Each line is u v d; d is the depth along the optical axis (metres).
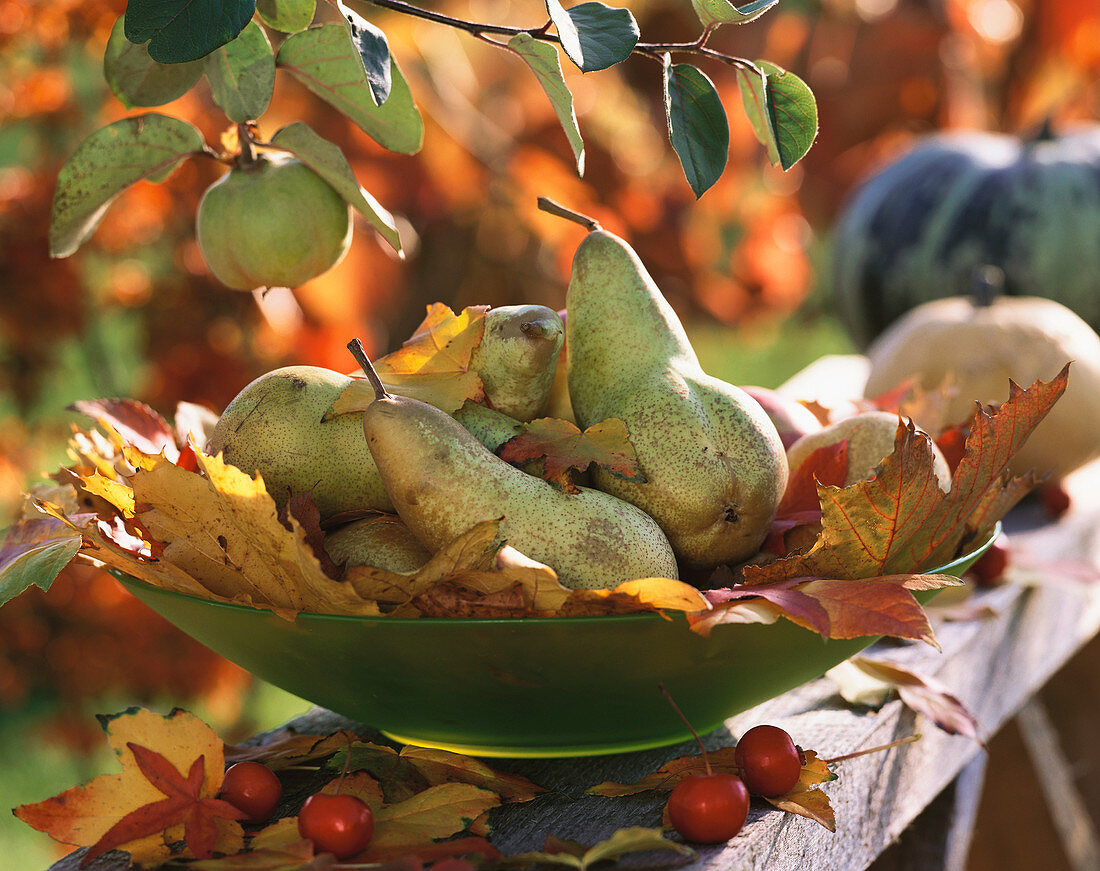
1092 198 2.20
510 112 2.39
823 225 3.31
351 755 1.23
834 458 1.30
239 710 2.82
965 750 1.43
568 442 1.23
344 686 1.21
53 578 1.21
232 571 1.20
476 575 1.16
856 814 1.28
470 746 1.25
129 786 1.18
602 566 1.20
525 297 2.42
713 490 1.23
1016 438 1.23
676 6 2.70
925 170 2.34
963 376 1.59
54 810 1.17
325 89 1.31
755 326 3.07
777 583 1.21
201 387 2.07
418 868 1.14
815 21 3.05
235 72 1.28
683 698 1.22
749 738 1.21
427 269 2.39
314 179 1.30
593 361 1.26
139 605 2.36
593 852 1.15
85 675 2.34
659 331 1.26
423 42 2.17
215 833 1.18
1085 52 3.31
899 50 2.99
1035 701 1.86
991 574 1.47
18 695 2.37
